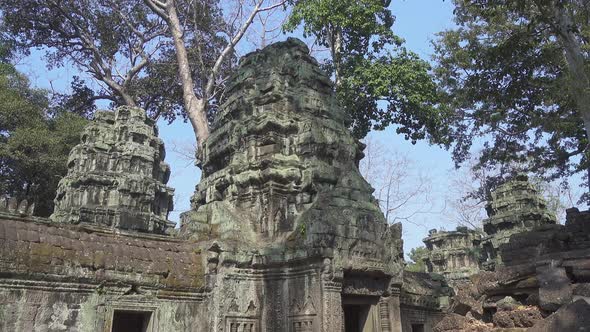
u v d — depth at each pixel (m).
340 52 25.98
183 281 13.49
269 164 15.77
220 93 31.59
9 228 11.40
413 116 25.14
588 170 26.58
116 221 29.11
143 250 13.44
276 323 13.82
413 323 18.33
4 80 35.84
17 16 34.72
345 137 17.80
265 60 18.64
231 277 13.95
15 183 37.34
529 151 27.12
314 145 16.50
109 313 12.25
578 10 16.67
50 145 35.34
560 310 10.40
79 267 11.91
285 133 16.77
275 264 14.23
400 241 17.66
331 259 13.34
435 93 25.12
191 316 13.56
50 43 36.69
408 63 24.50
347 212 14.34
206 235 15.20
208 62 33.69
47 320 11.27
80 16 35.06
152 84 37.50
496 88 20.36
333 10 24.19
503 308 12.18
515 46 17.80
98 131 32.22
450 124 27.75
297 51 18.33
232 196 16.20
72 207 29.33
